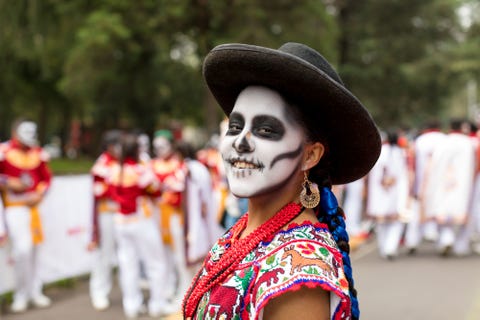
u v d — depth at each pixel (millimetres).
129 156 6074
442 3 27266
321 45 17891
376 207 8812
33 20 17062
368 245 10227
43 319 6094
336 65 23500
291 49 1720
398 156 8797
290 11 17109
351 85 27656
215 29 17375
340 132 1737
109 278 6633
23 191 6215
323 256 1520
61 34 18594
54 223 7250
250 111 1659
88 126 28656
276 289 1456
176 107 24234
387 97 29125
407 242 9344
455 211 8852
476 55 28109
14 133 6258
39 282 6695
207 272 1770
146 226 6105
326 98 1610
